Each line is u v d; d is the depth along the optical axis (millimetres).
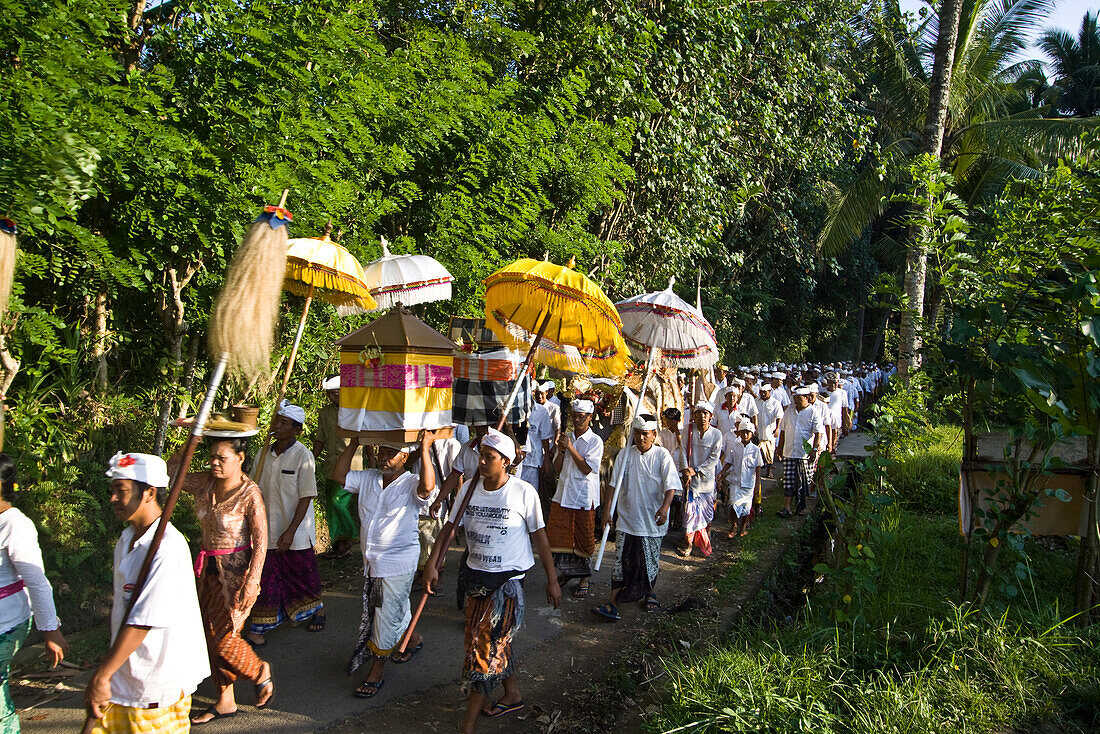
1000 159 16969
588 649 5707
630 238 13719
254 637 5332
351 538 7434
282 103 6562
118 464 3398
